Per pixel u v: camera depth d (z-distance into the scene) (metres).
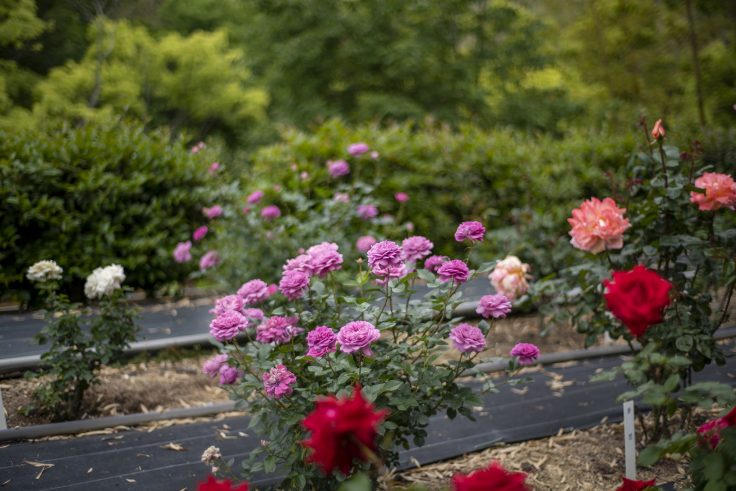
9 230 5.83
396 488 1.68
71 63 15.57
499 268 3.84
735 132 7.68
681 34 14.63
